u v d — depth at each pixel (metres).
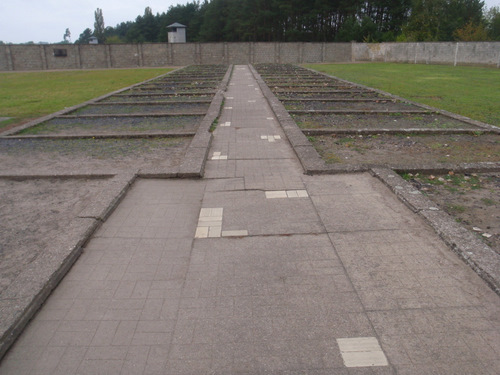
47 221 3.81
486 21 43.50
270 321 2.35
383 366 2.02
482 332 2.23
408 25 41.50
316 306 2.47
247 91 14.59
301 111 9.65
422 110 9.95
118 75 27.05
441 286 2.64
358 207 3.91
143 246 3.24
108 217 3.78
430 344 2.15
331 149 6.37
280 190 4.41
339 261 2.96
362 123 8.45
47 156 6.22
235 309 2.46
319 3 51.34
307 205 3.98
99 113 10.42
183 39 50.59
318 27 54.72
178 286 2.71
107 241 3.33
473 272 2.78
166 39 72.69
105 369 2.04
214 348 2.15
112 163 5.74
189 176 4.86
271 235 3.38
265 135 7.23
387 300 2.51
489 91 14.47
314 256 3.04
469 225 3.62
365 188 4.41
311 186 4.52
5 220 3.84
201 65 38.75
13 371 2.04
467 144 6.68
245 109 10.33
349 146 6.56
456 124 8.32
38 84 21.02
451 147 6.48
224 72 25.98
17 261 3.08
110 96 13.95
